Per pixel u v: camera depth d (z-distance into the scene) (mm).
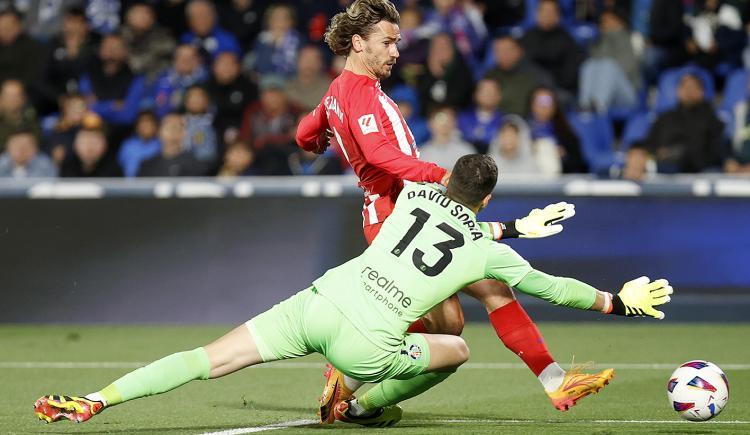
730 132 46156
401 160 17438
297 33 48812
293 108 43750
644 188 35312
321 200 35969
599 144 45125
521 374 26000
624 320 36344
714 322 35719
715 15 49781
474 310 36719
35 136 44719
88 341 32438
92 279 36156
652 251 35281
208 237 36094
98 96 48062
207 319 35906
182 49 47344
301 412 20594
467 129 44031
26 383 24625
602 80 46531
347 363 16688
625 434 17375
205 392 23281
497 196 35188
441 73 45750
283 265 35906
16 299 36219
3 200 36438
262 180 36156
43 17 52781
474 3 50906
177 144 41844
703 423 18797
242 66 49469
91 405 16344
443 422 19328
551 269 34969
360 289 16719
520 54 45562
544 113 42469
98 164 42969
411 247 16797
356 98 18062
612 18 47375
